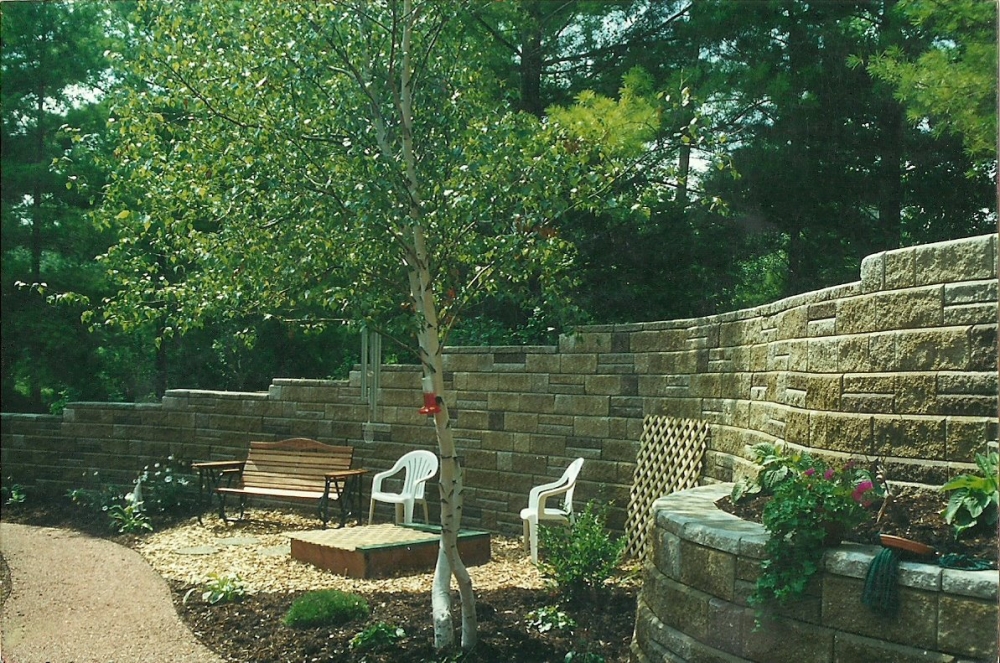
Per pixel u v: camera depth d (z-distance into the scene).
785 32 9.46
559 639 5.50
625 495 7.95
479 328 10.33
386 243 5.21
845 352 5.12
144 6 5.25
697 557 4.44
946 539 4.01
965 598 3.46
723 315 7.09
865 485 4.13
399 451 9.60
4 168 10.70
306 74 5.06
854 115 9.12
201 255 5.18
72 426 11.83
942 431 4.55
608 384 8.19
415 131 5.45
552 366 8.59
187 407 11.16
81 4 10.91
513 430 8.82
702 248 9.53
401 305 5.48
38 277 11.23
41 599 6.74
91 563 7.98
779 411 5.95
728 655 4.18
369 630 5.47
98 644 5.61
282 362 12.98
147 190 5.38
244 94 5.02
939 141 8.78
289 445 9.93
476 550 7.57
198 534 9.21
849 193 9.16
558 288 5.55
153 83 5.45
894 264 4.84
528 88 10.13
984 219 8.78
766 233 9.55
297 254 5.12
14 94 10.90
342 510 8.95
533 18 9.56
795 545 3.92
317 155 5.10
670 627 4.61
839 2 9.33
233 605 6.41
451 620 5.34
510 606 6.18
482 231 5.55
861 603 3.73
